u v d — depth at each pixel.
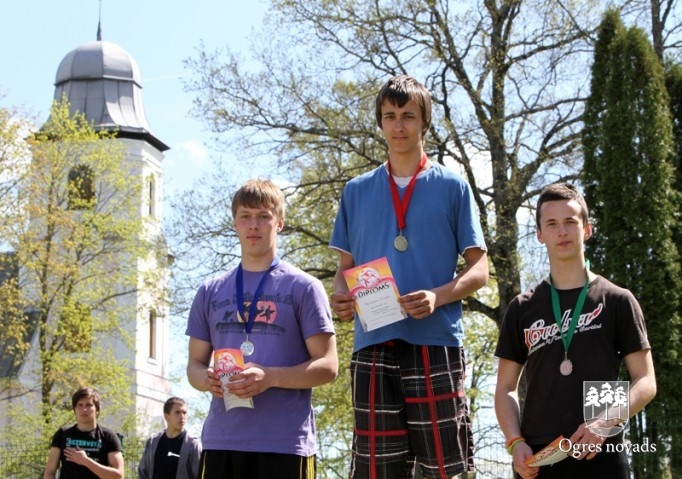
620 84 15.19
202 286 4.77
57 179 29.61
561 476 4.11
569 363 4.17
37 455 15.87
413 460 4.52
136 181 31.38
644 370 4.13
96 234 30.11
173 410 9.27
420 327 4.41
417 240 4.55
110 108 44.97
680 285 14.20
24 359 31.39
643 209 14.63
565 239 4.28
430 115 4.71
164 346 45.25
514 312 4.41
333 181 19.91
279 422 4.35
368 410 4.41
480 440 15.27
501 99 19.33
